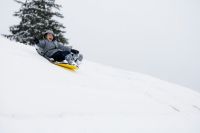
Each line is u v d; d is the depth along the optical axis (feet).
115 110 19.95
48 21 86.58
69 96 18.83
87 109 17.99
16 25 88.33
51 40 29.27
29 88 17.21
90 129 15.33
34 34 83.76
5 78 17.15
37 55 28.48
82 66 35.68
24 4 88.58
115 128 16.63
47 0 88.74
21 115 13.97
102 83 27.50
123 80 35.42
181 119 24.57
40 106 15.67
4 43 29.68
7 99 14.78
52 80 20.76
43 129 13.56
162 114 23.95
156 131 18.62
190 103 36.19
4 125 12.61
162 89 39.73
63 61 27.48
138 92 29.99
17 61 21.57
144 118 20.58
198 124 25.09
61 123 14.76
